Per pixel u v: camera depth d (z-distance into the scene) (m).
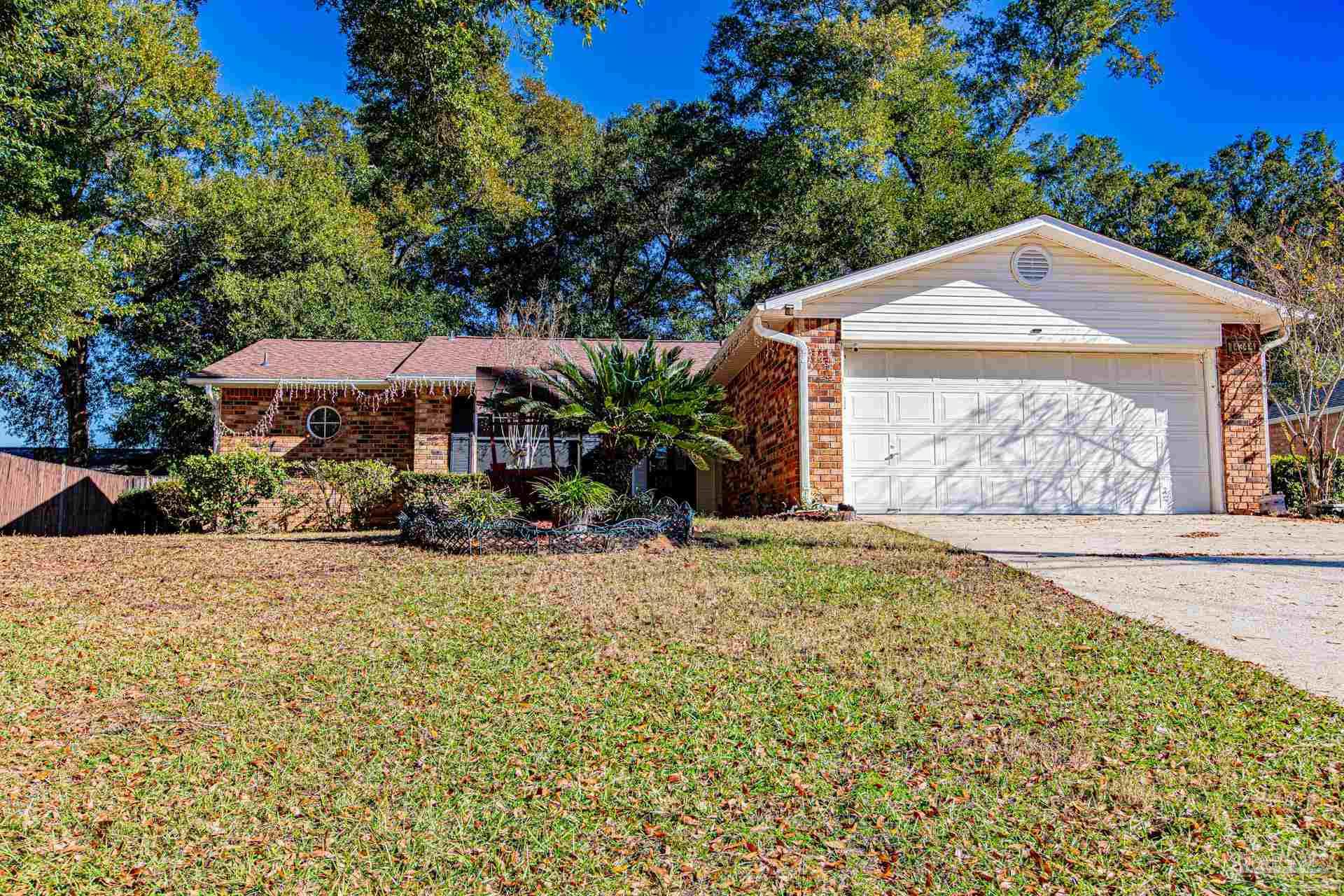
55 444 26.39
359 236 26.75
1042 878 2.61
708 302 30.89
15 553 8.58
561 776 3.25
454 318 27.94
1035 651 4.61
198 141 22.52
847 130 24.75
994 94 29.91
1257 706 3.84
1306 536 8.83
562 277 31.08
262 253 24.47
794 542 8.25
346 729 3.67
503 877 2.62
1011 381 11.80
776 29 27.03
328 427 15.35
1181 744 3.46
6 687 4.12
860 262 25.36
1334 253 12.86
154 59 20.86
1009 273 11.61
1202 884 2.56
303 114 30.30
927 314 11.45
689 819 2.95
